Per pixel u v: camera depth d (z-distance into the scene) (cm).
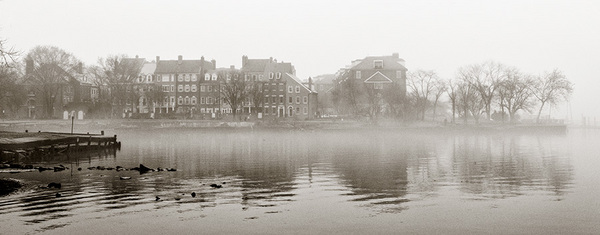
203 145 6619
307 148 5906
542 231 1848
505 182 2966
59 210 2189
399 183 2953
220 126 10125
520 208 2212
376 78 13138
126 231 1866
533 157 4562
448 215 2091
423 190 2694
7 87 8906
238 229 1892
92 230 1873
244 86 12262
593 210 2170
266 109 13588
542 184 2881
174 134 9625
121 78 12444
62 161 4484
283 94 13512
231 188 2784
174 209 2216
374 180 3084
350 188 2777
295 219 2038
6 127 9244
